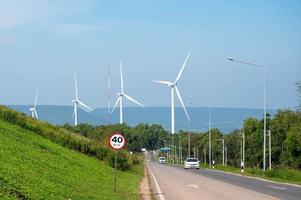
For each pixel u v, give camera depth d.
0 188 15.02
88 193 22.53
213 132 173.50
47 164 26.23
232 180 48.31
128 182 37.44
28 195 15.84
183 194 31.02
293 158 83.00
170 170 77.12
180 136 192.88
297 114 89.00
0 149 23.53
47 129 45.88
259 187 38.06
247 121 114.44
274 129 100.12
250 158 109.19
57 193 18.56
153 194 30.33
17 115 42.59
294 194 31.55
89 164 37.84
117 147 28.11
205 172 70.94
